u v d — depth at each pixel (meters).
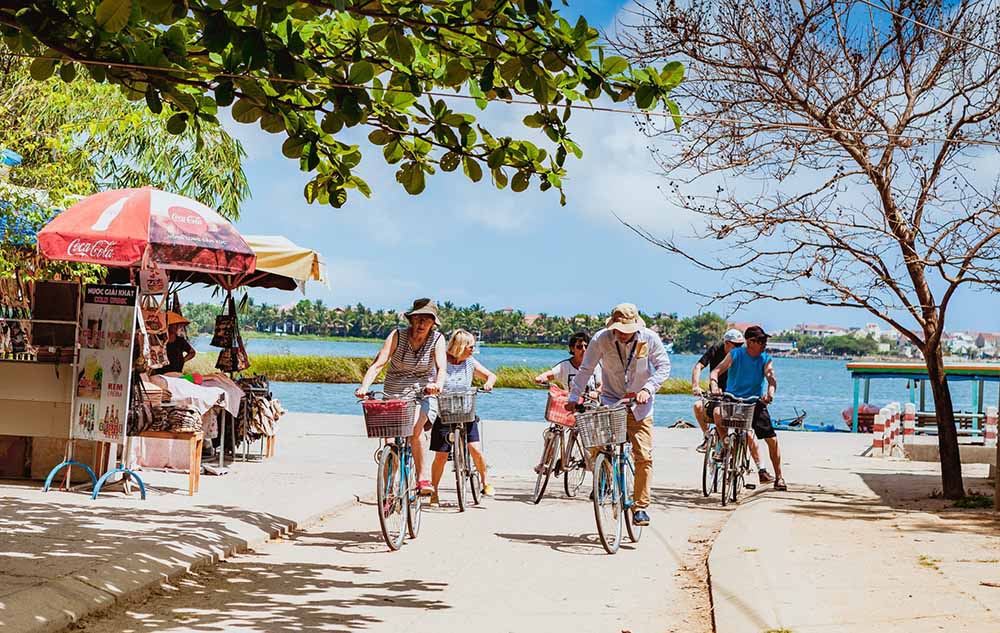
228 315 14.84
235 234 11.34
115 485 11.27
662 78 6.50
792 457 19.08
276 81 6.70
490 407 45.31
